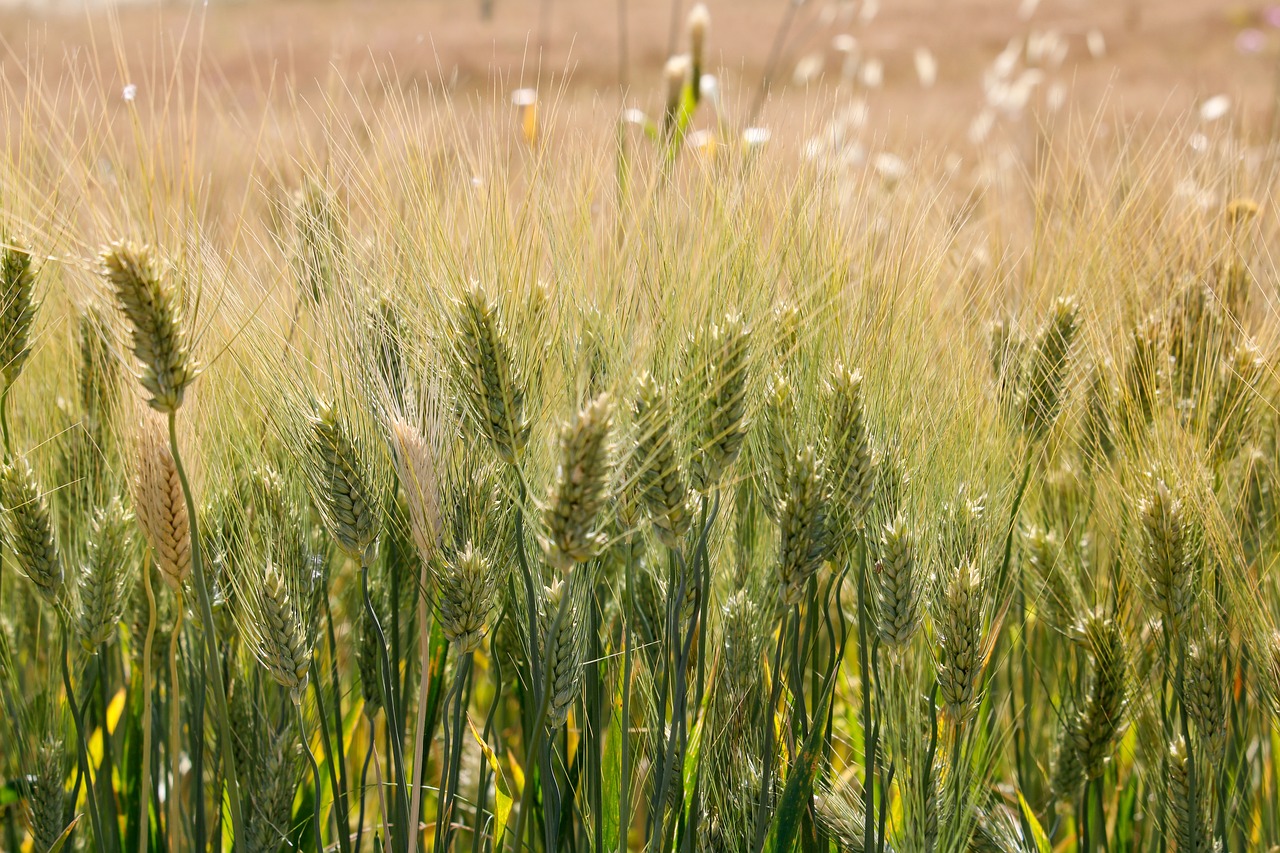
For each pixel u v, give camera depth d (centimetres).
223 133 280
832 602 318
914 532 220
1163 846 259
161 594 256
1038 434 266
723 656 232
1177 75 1262
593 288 220
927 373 238
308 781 269
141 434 201
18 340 222
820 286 221
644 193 227
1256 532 269
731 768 234
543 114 226
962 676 217
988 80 618
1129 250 293
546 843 214
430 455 199
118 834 248
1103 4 2208
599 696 229
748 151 250
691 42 353
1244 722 281
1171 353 278
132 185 227
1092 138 300
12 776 289
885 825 236
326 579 248
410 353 217
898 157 278
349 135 224
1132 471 252
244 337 221
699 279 213
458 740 207
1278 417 268
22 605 284
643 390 196
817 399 223
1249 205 286
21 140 236
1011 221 332
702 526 212
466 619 196
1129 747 290
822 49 1614
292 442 211
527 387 206
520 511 196
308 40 1803
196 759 230
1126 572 252
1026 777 291
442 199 220
